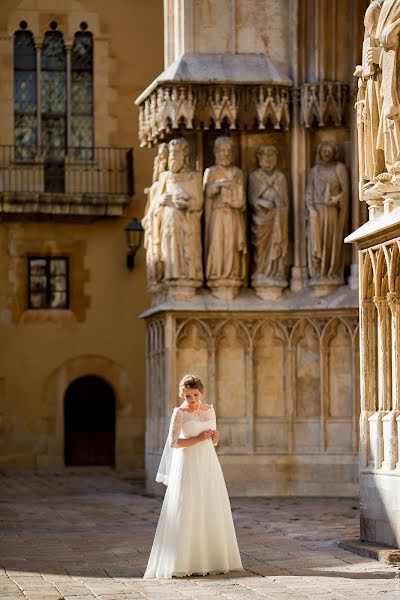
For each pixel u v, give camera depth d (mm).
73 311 39875
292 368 26500
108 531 20297
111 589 14141
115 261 40031
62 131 40469
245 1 27031
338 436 26234
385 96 16719
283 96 26703
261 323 26609
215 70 26516
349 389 26219
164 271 26812
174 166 26766
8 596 13484
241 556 16844
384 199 17453
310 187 26562
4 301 39625
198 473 15133
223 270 26609
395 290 17281
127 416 39844
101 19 40500
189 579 14836
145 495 27953
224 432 26562
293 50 26906
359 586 14109
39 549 17922
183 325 26562
